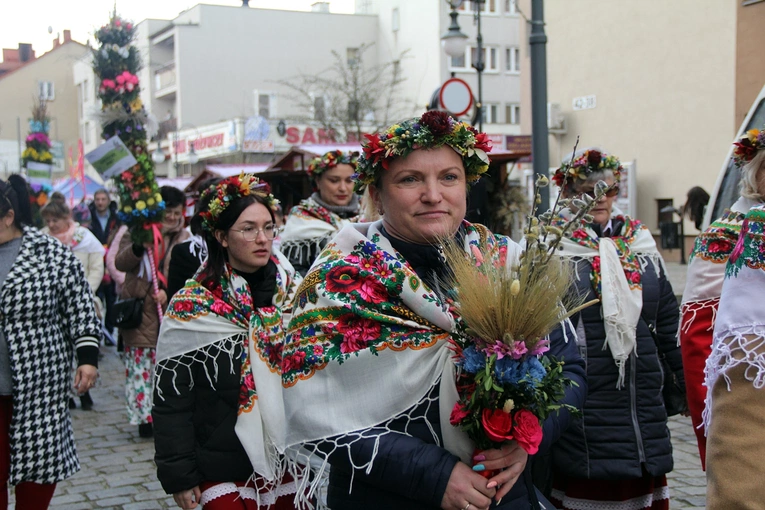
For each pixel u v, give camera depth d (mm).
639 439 3799
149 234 6699
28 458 3830
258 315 3383
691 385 3344
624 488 3871
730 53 19531
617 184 4055
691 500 4891
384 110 37406
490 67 40844
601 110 22984
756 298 1898
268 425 3262
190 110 44906
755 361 1839
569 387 2270
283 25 46031
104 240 12578
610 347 3789
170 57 47688
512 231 9523
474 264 2088
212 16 45094
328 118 30516
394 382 2100
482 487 2006
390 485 2068
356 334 2139
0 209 3883
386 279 2141
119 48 7164
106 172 6699
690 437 6359
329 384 2143
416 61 42375
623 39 22188
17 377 3822
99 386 9125
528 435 1965
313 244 5613
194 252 4777
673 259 20969
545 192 8406
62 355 3988
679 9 20625
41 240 4008
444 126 2168
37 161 15820
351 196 5801
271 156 36406
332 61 46875
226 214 3400
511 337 1952
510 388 1974
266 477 3227
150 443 6645
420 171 2184
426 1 41250
